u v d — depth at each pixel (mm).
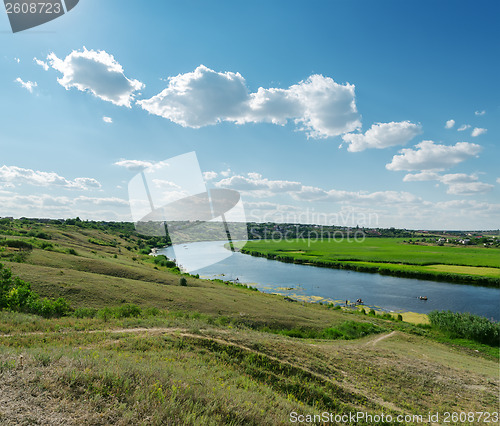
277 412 7949
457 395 15516
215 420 5957
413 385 15875
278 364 13195
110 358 8742
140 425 5020
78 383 5977
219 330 17281
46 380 5785
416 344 29484
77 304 30500
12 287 24359
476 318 34812
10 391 5219
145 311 26531
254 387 9891
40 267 40062
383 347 25188
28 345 11242
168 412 5598
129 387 6262
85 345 11711
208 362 11594
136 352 11047
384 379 15773
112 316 21531
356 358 18516
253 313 35688
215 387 7879
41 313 22250
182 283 47531
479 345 31969
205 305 36656
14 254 45062
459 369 20641
